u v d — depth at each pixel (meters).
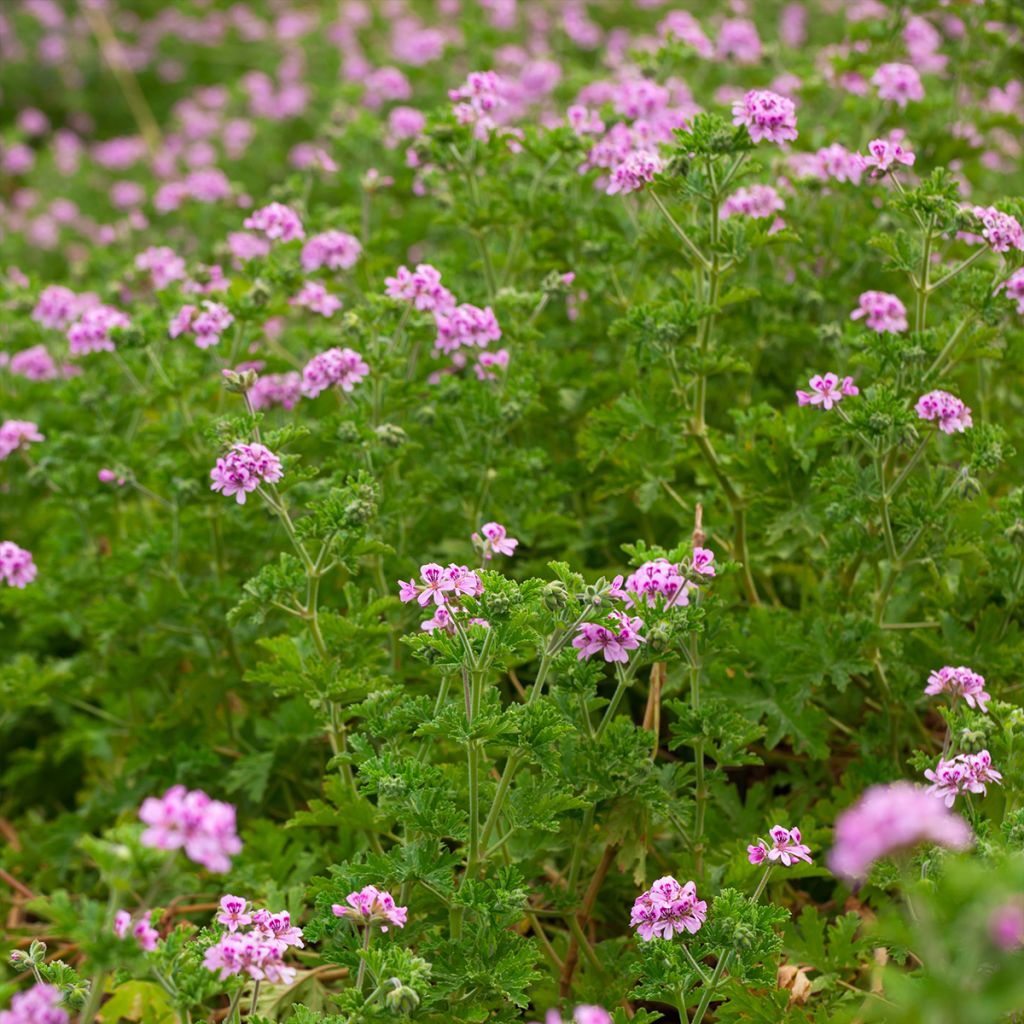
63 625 6.16
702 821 4.35
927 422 4.84
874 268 6.51
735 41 8.10
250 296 5.88
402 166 7.79
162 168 11.64
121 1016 4.66
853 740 5.17
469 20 10.13
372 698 4.15
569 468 5.93
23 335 7.38
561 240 6.55
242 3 15.99
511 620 3.69
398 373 5.85
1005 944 2.60
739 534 5.25
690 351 5.06
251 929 3.49
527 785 4.21
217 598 5.61
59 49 14.85
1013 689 4.89
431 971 3.74
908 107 6.73
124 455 6.12
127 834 2.85
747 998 3.87
